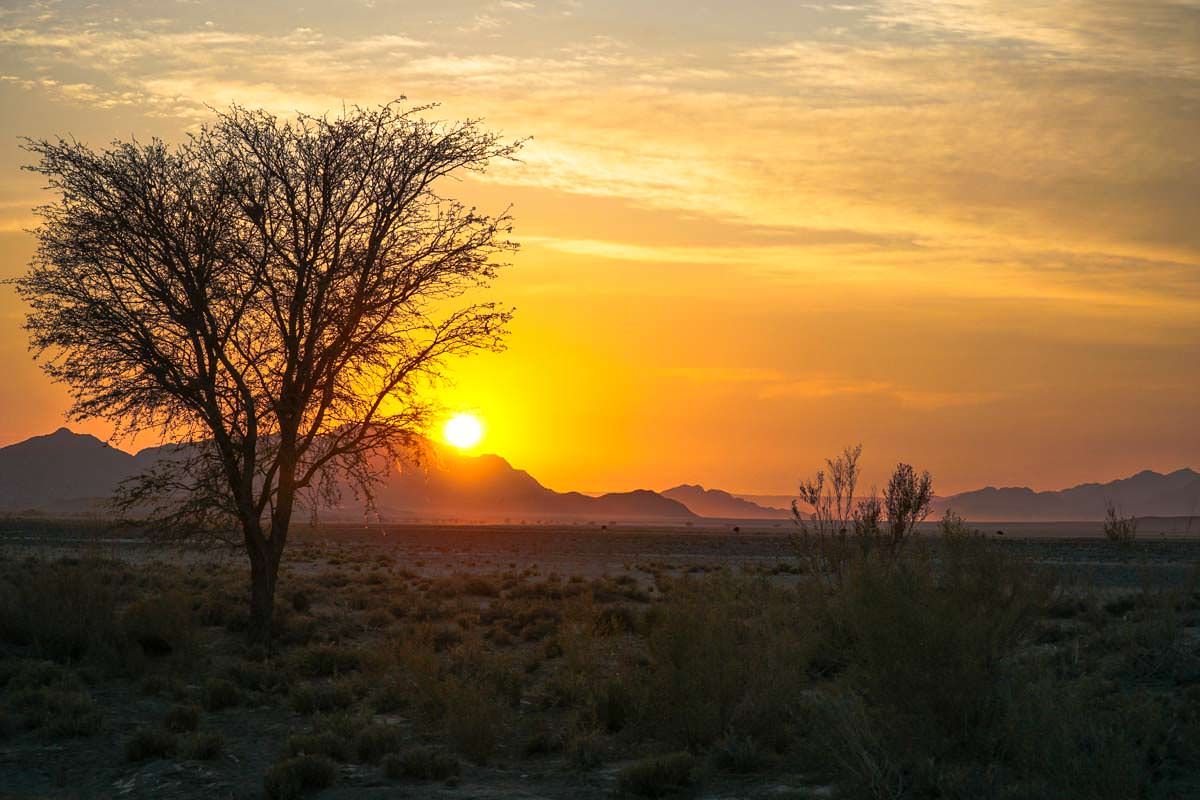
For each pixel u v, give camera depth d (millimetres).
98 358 21766
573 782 12242
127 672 18750
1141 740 10953
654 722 13953
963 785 9852
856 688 12773
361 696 17422
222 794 11773
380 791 11773
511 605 30766
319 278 22578
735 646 14062
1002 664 12125
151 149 22328
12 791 11750
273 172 22484
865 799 10211
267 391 22609
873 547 17375
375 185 22984
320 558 58844
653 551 82438
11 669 17734
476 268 23500
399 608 29016
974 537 15055
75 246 21531
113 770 12805
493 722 14000
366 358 23328
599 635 22000
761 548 90438
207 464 22594
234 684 17578
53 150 21625
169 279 22172
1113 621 19797
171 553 51469
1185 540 110688
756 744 12852
